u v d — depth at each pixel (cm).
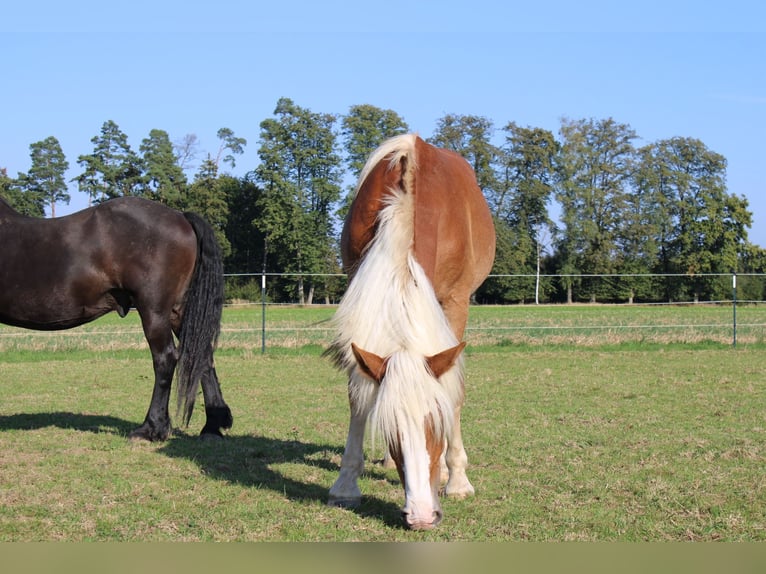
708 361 1399
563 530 445
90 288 695
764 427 764
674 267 6069
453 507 491
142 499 509
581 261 5872
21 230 695
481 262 589
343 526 451
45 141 6250
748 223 6009
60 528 448
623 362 1388
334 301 5656
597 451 654
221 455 652
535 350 1611
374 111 5503
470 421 805
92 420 828
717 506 486
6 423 800
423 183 481
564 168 5975
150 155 5766
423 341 402
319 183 5594
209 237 711
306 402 962
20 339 1755
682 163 6262
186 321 699
